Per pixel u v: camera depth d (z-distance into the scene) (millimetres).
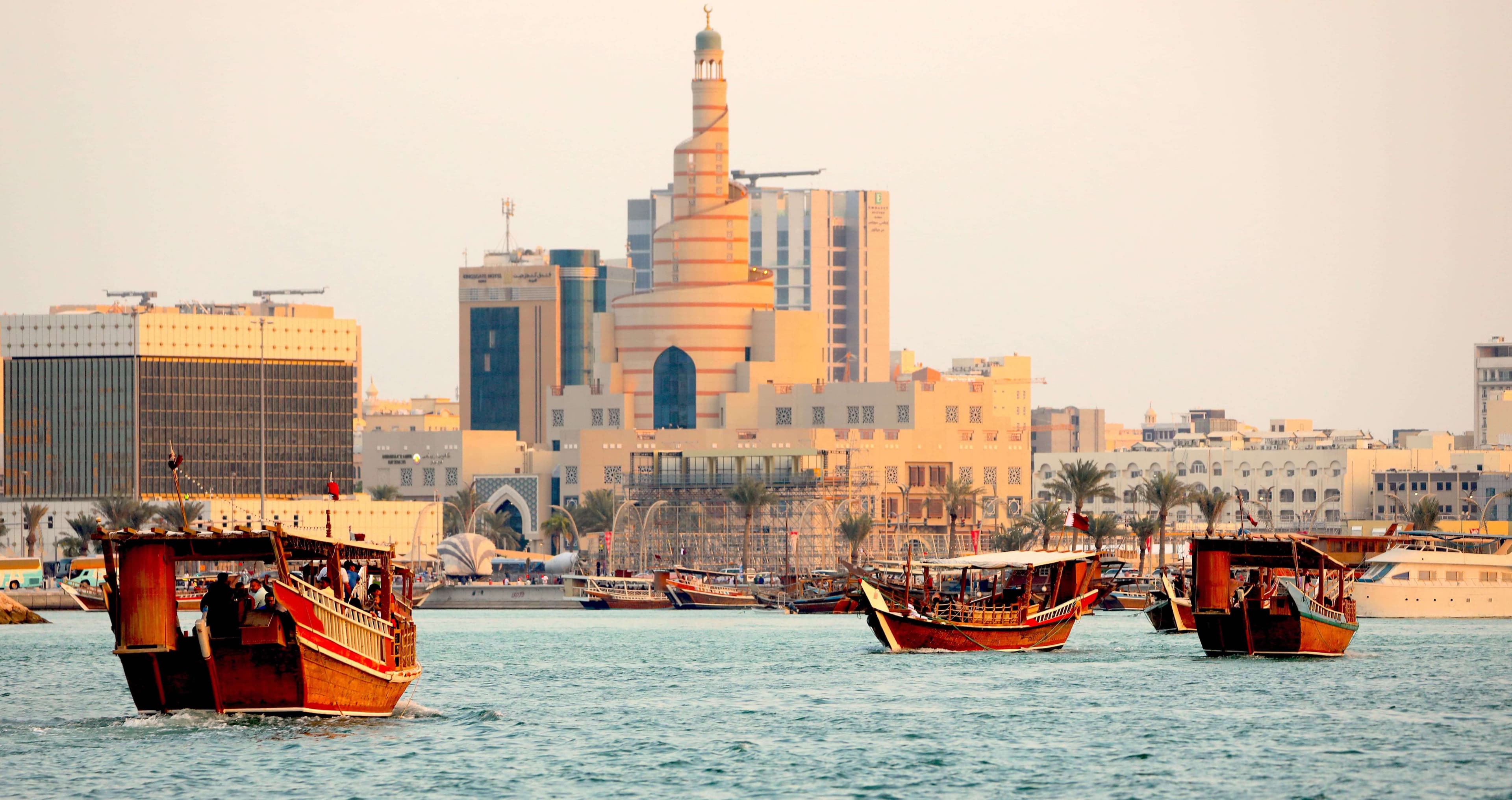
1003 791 176875
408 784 177000
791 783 181125
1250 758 194500
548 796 173375
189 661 191250
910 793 175875
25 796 170125
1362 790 176375
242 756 186750
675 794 174750
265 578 193500
